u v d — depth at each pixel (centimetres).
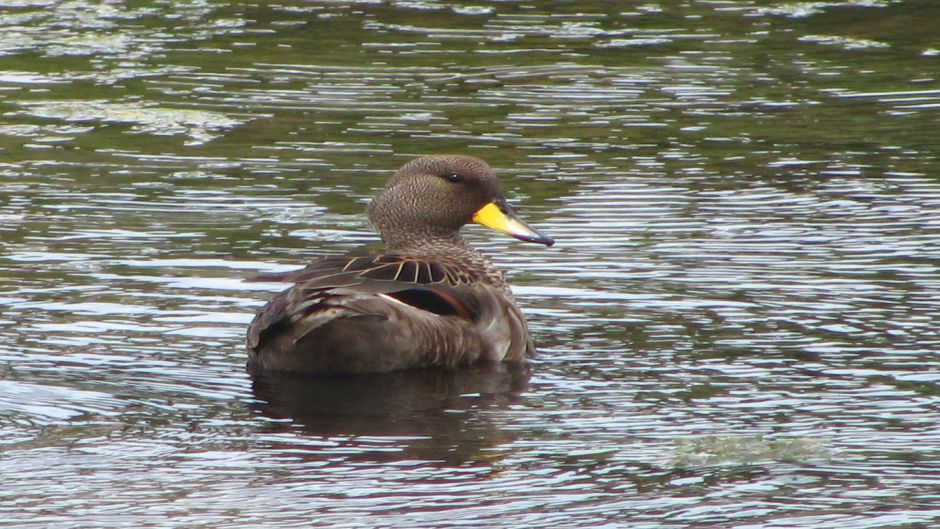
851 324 1212
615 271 1383
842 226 1542
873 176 1769
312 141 1941
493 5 2914
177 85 2255
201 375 1094
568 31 2686
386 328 1093
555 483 873
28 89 2217
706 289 1321
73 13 2797
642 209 1620
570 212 1609
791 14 2841
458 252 1246
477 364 1129
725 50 2542
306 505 835
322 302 1075
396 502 841
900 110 2130
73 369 1095
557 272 1380
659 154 1884
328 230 1530
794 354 1136
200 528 800
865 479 879
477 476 884
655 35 2656
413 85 2280
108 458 911
